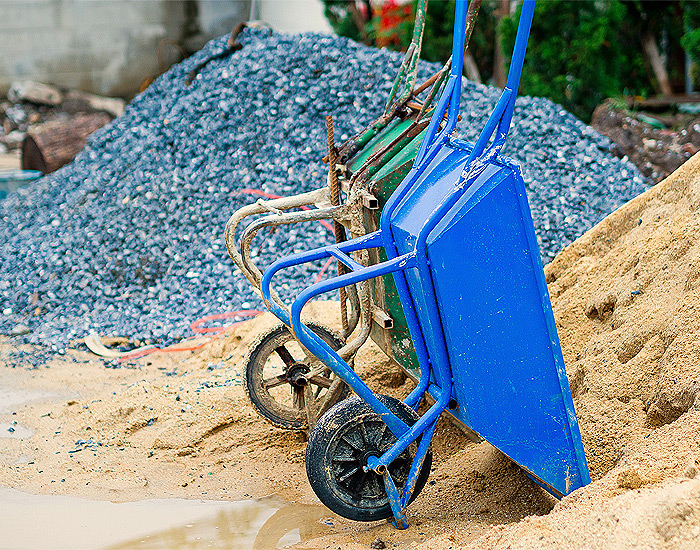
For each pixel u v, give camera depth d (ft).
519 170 9.15
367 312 12.01
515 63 8.82
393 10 46.03
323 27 62.59
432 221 9.14
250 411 14.40
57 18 57.98
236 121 25.94
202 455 13.65
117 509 11.76
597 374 11.65
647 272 12.68
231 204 24.12
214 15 60.08
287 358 13.39
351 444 10.04
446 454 12.85
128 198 25.14
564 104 35.96
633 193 23.07
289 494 12.14
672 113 41.63
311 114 25.68
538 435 9.83
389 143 11.48
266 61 27.37
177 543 10.62
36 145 37.40
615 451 10.27
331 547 9.95
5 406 16.40
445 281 9.22
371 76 26.32
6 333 21.06
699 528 6.86
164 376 17.75
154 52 60.08
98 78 59.88
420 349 10.38
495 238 9.23
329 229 22.48
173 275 22.85
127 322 21.21
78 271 23.24
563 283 14.89
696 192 13.28
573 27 35.47
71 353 19.76
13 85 58.08
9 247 24.97
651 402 10.39
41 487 12.65
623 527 7.29
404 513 10.17
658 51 44.68
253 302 20.81
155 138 26.63
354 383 9.70
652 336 11.38
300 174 24.17
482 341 9.46
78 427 14.93
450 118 10.61
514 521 10.16
